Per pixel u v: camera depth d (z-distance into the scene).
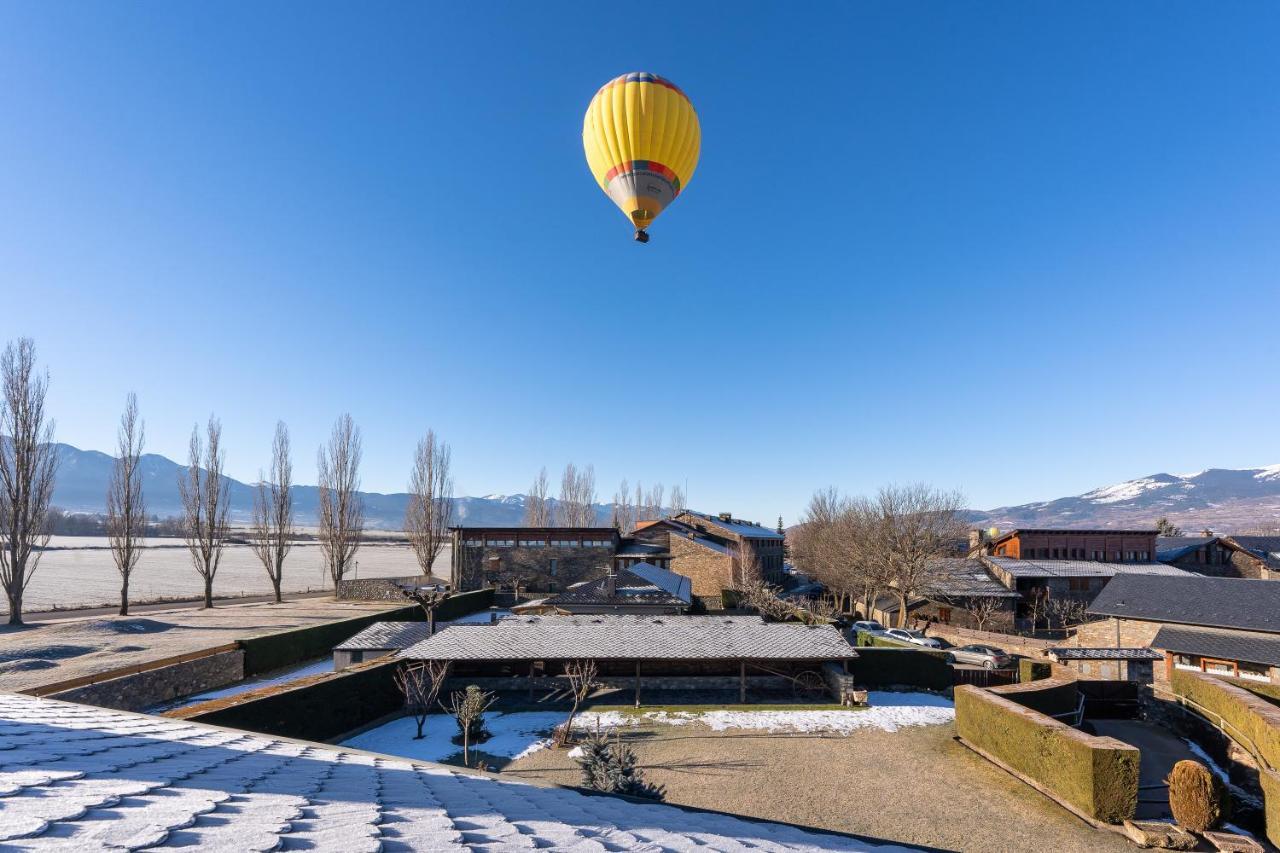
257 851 3.01
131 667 25.08
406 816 4.34
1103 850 16.28
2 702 8.62
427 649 29.89
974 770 21.75
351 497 66.69
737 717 27.42
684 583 53.81
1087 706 29.89
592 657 29.70
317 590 76.44
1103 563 58.88
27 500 42.28
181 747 6.35
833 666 32.22
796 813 18.31
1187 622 34.44
